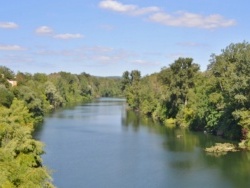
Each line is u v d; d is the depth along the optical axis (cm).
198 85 12975
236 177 6078
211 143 9031
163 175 6219
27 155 4516
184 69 13588
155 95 16612
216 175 6206
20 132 4684
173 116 13925
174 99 13825
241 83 8931
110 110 19325
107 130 11450
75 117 15400
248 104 9088
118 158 7438
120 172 6397
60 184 5694
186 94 13262
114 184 5722
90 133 10769
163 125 12925
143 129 11794
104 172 6388
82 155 7694
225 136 9888
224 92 10025
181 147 8594
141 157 7556
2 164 3269
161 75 14350
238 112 8819
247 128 8625
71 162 7075
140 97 18625
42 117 13638
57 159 7300
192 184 5728
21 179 3247
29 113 11325
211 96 10212
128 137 10075
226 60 10406
